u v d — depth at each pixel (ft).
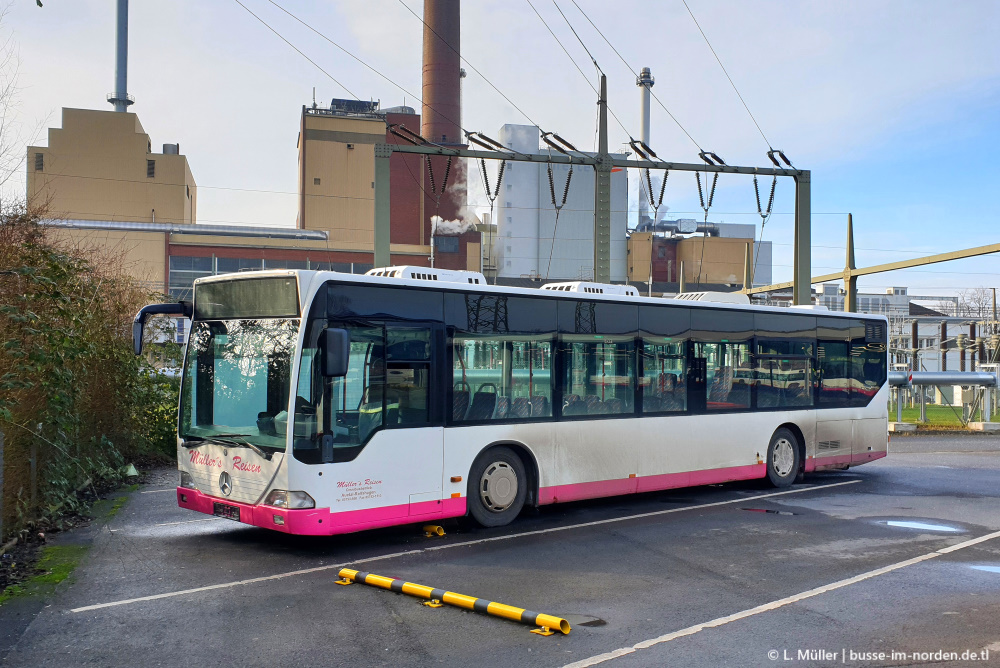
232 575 24.68
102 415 42.37
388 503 28.14
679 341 39.11
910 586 23.63
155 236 234.58
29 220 32.42
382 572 25.20
